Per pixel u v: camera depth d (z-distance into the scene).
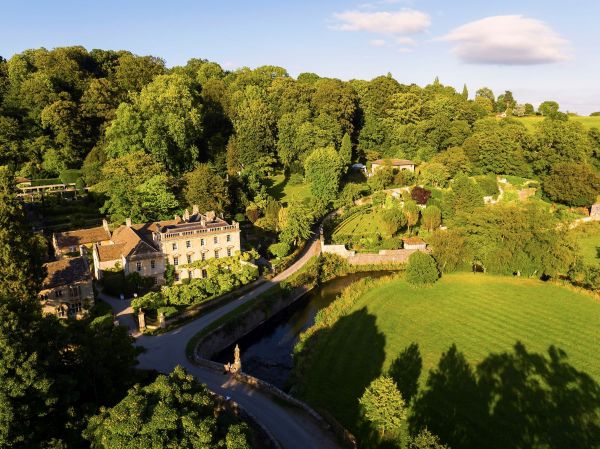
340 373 60.97
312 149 148.25
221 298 81.62
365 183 146.62
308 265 98.25
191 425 31.94
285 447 45.78
